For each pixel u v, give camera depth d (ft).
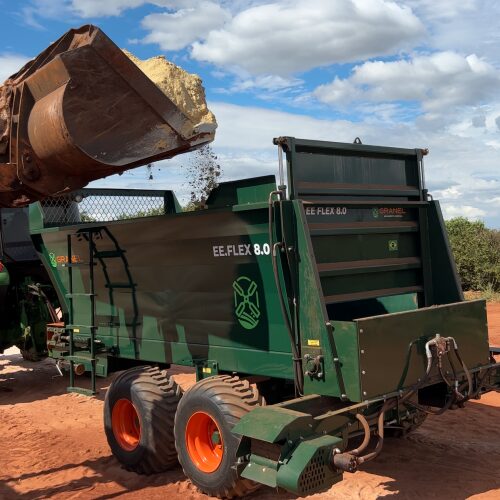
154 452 17.69
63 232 22.94
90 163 13.17
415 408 15.25
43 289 31.99
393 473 17.13
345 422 13.87
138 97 13.62
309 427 13.08
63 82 12.96
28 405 28.07
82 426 24.40
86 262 22.02
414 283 19.65
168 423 17.78
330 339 14.23
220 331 17.28
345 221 17.35
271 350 15.90
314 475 12.42
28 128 13.66
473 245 67.00
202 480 15.72
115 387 19.01
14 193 15.05
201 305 17.76
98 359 22.06
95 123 13.12
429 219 19.99
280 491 12.91
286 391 18.76
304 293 14.76
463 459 18.15
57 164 13.55
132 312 20.31
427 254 19.88
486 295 60.70
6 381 33.24
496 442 19.71
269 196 14.90
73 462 19.85
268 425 12.89
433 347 15.48
